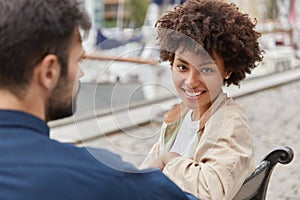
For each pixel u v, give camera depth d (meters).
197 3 1.69
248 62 1.74
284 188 4.22
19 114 1.02
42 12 1.00
